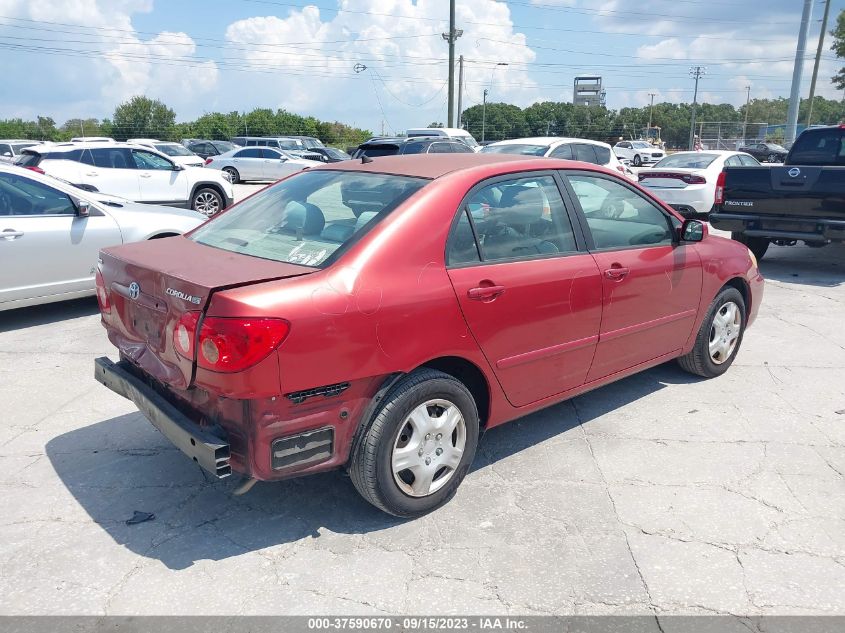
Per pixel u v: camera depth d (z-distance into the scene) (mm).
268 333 2805
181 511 3543
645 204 4582
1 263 6336
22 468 3971
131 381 3506
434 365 3492
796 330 6766
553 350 3902
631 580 3016
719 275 5047
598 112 99625
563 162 4168
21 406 4855
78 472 3930
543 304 3768
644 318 4469
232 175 29031
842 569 3100
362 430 3184
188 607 2836
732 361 5500
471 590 2947
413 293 3225
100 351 6051
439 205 3445
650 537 3330
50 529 3371
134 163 14117
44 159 13180
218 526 3408
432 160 4016
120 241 7152
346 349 3020
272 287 2922
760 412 4789
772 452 4203
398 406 3209
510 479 3875
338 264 3125
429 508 3486
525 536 3334
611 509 3572
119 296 3559
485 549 3230
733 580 3020
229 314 2809
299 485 3803
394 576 3037
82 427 4520
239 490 3283
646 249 4453
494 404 3732
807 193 8594
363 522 3447
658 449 4238
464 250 3504
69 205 6891
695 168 13734
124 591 2930
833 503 3637
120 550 3209
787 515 3525
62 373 5508
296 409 2984
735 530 3393
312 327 2916
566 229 4031
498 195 3740
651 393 5133
